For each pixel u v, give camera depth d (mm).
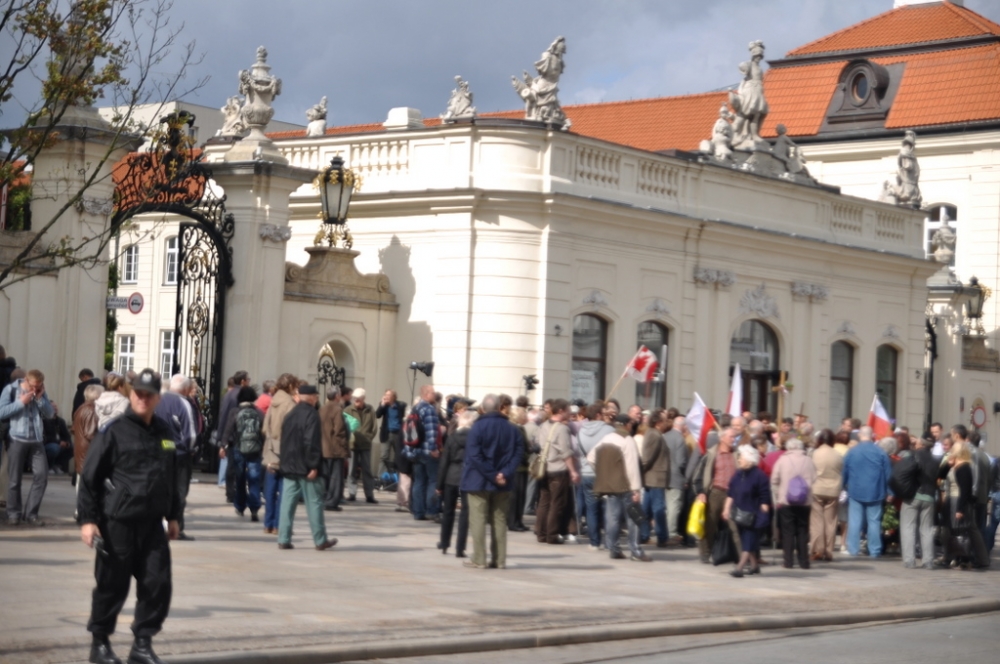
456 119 27266
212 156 30531
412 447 20688
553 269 27281
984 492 20594
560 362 27500
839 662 11820
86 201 21812
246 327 24531
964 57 46500
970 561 20250
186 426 16422
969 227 45969
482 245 27062
